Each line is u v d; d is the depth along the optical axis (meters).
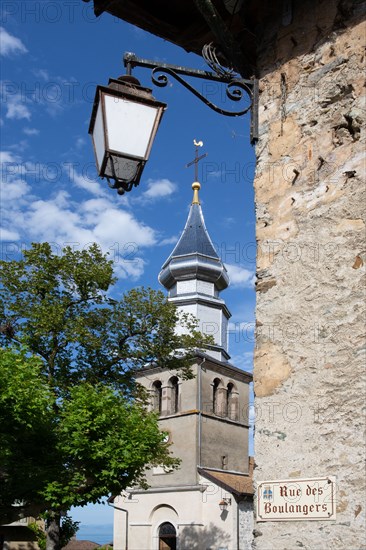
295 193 5.07
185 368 25.08
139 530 36.81
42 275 21.58
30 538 35.16
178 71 5.14
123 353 22.77
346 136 4.87
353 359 4.32
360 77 4.89
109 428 17.27
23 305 21.53
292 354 4.66
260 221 5.23
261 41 5.69
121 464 16.81
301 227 4.94
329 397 4.36
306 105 5.20
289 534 4.27
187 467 36.12
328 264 4.67
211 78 5.29
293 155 5.18
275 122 5.38
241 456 39.22
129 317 22.98
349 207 4.68
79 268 21.91
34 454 16.41
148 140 4.88
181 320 25.45
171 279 46.00
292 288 4.83
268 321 4.89
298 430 4.45
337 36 5.12
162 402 38.94
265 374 4.77
